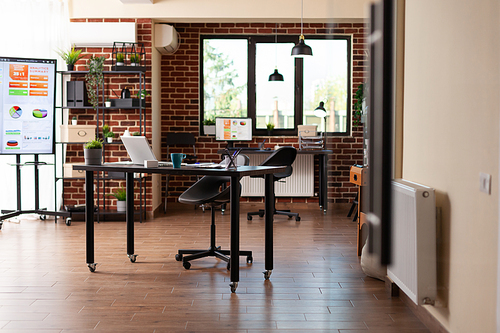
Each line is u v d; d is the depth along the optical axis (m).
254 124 6.37
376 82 1.14
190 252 3.47
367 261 1.31
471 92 1.31
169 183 6.21
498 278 1.33
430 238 1.38
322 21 5.49
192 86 6.20
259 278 3.00
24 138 4.88
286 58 6.32
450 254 1.38
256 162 6.16
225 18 5.39
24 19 5.23
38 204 5.12
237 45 6.30
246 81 6.34
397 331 1.37
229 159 2.96
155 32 5.57
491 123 1.30
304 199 6.27
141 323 2.25
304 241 4.11
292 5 5.35
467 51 1.29
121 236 4.36
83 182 5.45
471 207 1.35
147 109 5.43
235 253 2.71
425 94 1.25
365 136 1.16
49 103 4.95
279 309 2.44
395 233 1.22
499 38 1.28
